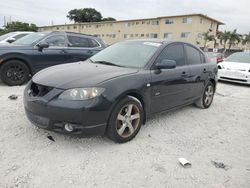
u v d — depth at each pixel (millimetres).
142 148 3402
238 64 9969
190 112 5324
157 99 3984
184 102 4793
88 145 3348
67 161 2924
